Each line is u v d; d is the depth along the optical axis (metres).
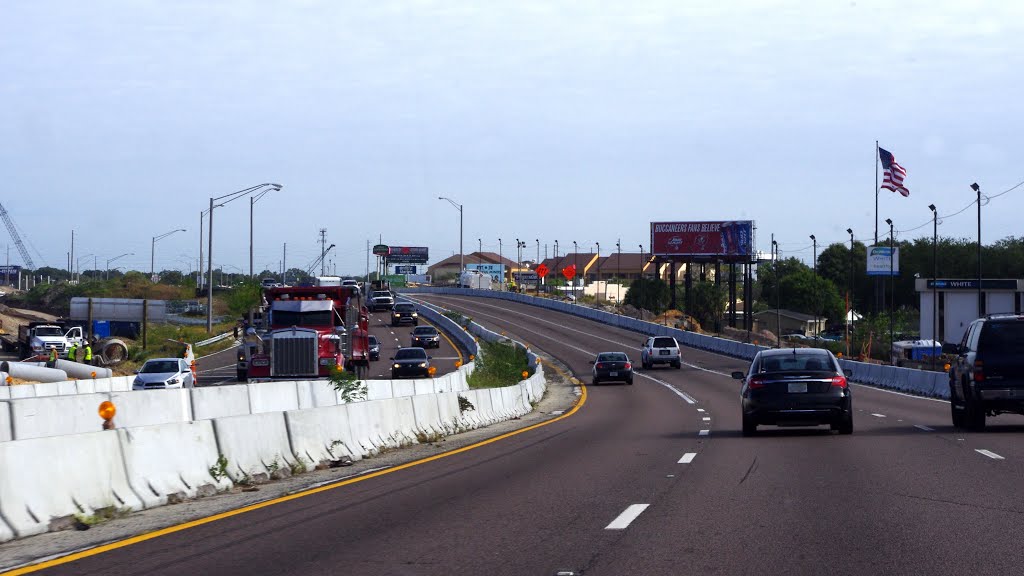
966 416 21.00
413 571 8.05
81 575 8.08
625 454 17.53
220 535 9.90
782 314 132.50
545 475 14.55
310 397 31.73
